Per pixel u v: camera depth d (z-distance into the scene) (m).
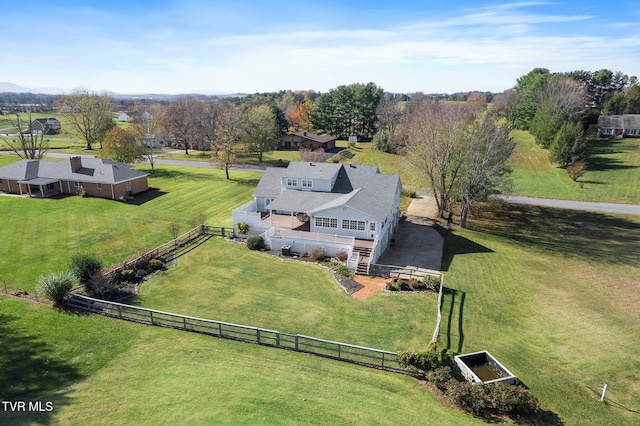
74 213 43.69
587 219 48.06
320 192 39.06
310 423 14.06
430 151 44.88
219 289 26.73
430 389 16.59
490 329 22.58
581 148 67.06
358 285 27.48
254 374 17.20
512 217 49.03
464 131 43.66
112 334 20.53
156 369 17.59
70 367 17.66
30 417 14.23
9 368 17.28
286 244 33.38
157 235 37.75
